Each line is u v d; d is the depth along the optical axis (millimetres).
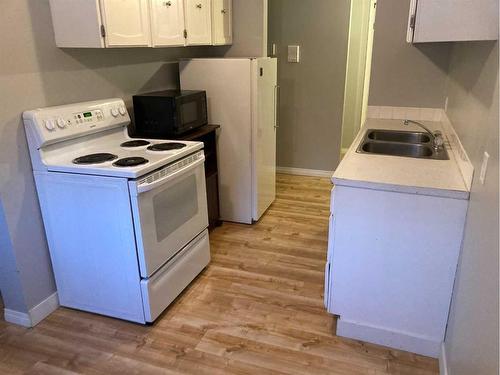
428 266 1825
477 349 1284
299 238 3219
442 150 2312
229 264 2832
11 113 1990
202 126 3125
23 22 2006
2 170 1971
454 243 1750
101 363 1941
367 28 4996
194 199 2504
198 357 1969
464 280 1587
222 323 2215
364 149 2484
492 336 1127
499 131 1250
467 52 2018
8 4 1922
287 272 2721
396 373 1860
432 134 2592
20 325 2219
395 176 1854
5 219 2020
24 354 2008
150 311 2150
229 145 3311
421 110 3133
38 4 2078
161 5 2578
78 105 2320
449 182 1768
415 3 1525
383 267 1905
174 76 3436
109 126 2502
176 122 2729
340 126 4512
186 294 2486
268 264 2826
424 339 1946
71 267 2250
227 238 3230
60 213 2148
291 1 4273
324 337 2098
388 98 3191
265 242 3156
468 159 1766
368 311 2010
